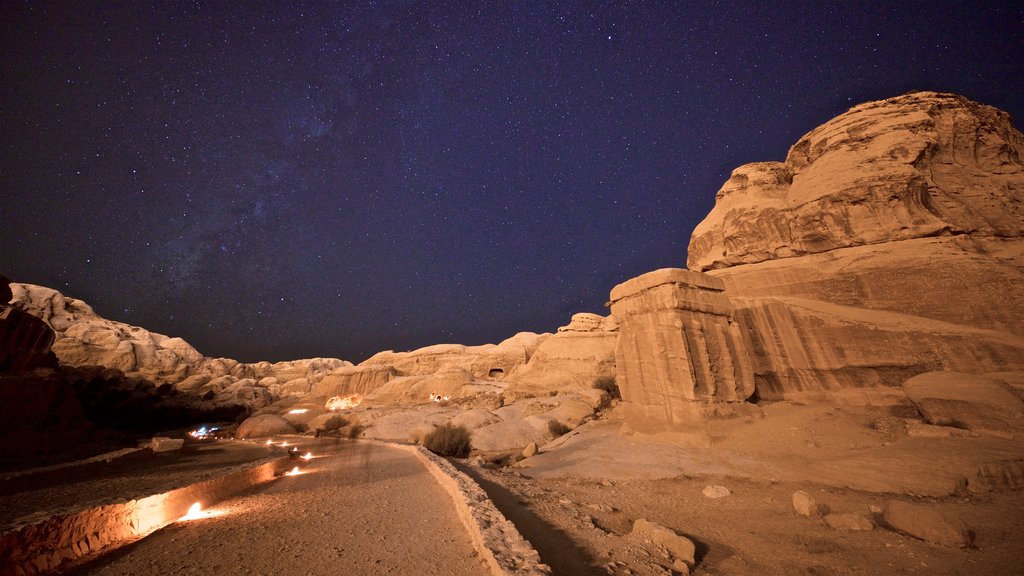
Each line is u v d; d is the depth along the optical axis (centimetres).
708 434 1347
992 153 1800
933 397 1149
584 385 3288
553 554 559
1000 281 1348
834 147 1892
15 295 6391
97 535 635
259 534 694
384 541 637
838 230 1725
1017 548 575
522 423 2259
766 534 685
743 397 1530
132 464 1855
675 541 599
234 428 4056
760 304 1731
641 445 1409
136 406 4819
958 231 1541
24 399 2242
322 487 1158
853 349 1482
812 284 1731
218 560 572
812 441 1204
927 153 1725
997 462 884
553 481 1177
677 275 1599
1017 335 1272
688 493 965
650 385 1597
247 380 6806
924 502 807
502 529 600
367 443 2589
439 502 898
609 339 3581
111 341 6431
